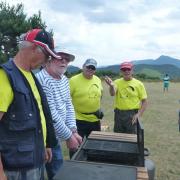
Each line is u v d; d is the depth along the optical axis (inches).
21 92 117.1
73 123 195.5
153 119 598.9
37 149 123.6
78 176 123.6
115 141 189.9
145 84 1971.0
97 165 133.6
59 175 124.0
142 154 156.0
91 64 245.1
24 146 118.5
